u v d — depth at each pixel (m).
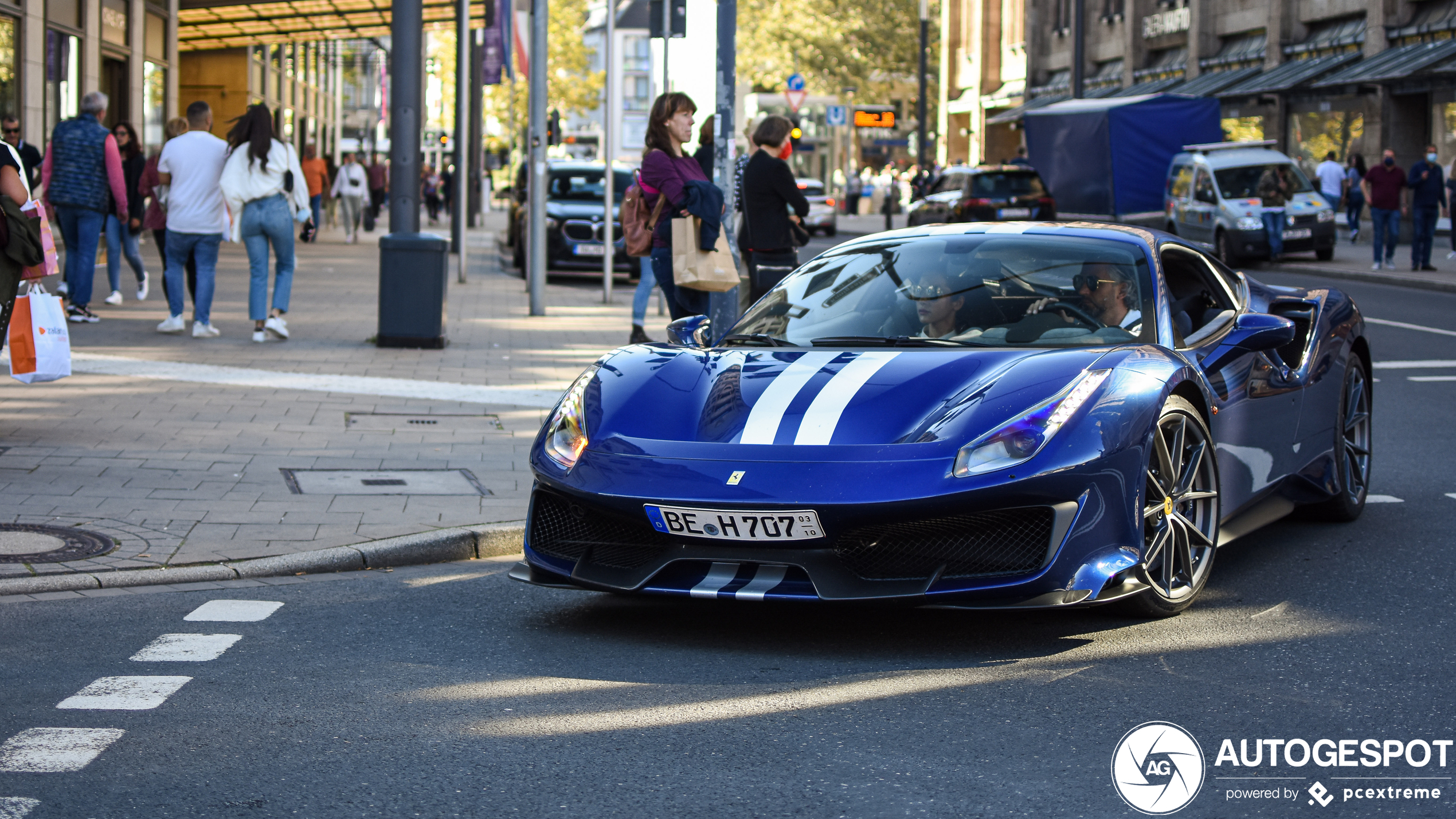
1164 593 5.04
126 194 14.89
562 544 5.11
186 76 36.72
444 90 65.19
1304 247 26.72
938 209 32.47
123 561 5.79
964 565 4.68
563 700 4.25
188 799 3.44
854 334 5.73
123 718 4.06
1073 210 31.16
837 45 64.25
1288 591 5.55
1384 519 6.96
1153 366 5.07
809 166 74.50
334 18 32.22
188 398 9.56
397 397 10.00
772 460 4.70
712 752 3.78
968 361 5.09
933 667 4.57
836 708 4.15
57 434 8.20
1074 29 39.28
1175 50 46.12
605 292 18.25
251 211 12.41
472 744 3.85
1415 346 14.55
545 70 16.39
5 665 4.56
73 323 13.50
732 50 11.07
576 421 5.19
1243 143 28.61
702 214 9.73
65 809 3.37
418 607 5.41
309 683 4.42
